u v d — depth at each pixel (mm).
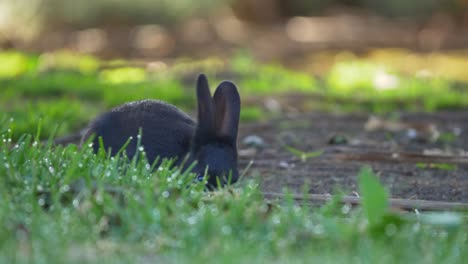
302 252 6453
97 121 9445
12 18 30312
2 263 5898
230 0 33406
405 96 17609
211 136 8633
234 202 7191
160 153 8984
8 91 17281
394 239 6609
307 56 28344
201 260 6027
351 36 32094
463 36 32875
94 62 24516
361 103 17031
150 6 32094
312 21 35219
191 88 18891
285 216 6969
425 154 11422
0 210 6734
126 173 7848
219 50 28453
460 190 9812
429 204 8172
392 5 37188
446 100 16859
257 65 24281
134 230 6637
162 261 6133
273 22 35094
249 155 11641
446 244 6641
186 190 7566
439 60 27766
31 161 7836
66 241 6324
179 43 29578
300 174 10523
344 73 21609
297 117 15250
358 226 6797
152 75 21609
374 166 11039
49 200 7207
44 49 28766
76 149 8664
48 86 17984
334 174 10547
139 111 9344
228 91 8742
